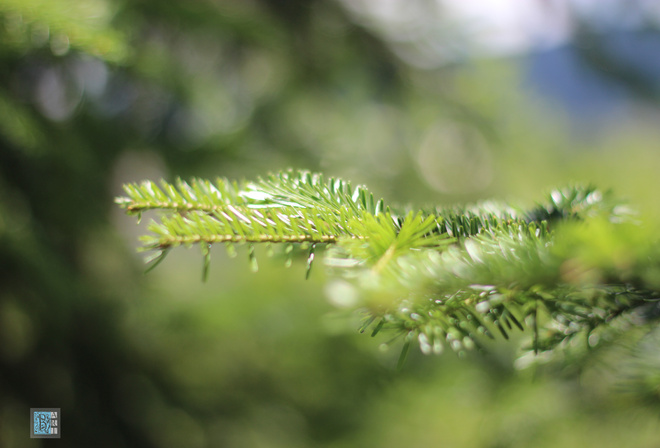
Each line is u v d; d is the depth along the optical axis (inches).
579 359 16.9
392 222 15.7
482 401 44.5
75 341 52.6
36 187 41.1
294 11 67.1
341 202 16.9
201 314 63.0
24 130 31.9
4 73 31.6
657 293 15.5
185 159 51.6
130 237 52.3
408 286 13.5
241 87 65.9
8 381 51.5
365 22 69.9
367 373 56.4
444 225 16.7
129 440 56.1
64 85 38.1
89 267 50.7
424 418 56.5
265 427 62.1
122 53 25.4
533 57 74.7
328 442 60.9
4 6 22.2
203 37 53.1
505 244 14.7
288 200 16.7
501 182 87.4
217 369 65.6
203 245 15.9
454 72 78.3
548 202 19.3
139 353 60.4
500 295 14.6
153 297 57.1
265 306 67.1
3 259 38.4
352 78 72.5
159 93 48.8
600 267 13.1
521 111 89.7
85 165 41.8
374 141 76.9
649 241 13.0
